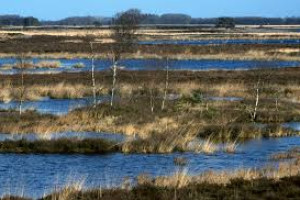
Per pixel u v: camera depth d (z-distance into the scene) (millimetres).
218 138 71188
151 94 95688
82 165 55344
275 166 52094
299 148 64750
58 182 47125
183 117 83938
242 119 86250
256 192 38469
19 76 144125
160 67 162875
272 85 124562
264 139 73000
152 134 70750
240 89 120625
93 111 85062
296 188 38625
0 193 42594
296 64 192125
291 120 88938
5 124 75188
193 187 40000
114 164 55875
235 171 46875
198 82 131250
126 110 87812
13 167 53969
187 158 59469
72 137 66562
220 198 37062
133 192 39125
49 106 100938
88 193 38969
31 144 63469
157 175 49375
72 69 172000
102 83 126688
